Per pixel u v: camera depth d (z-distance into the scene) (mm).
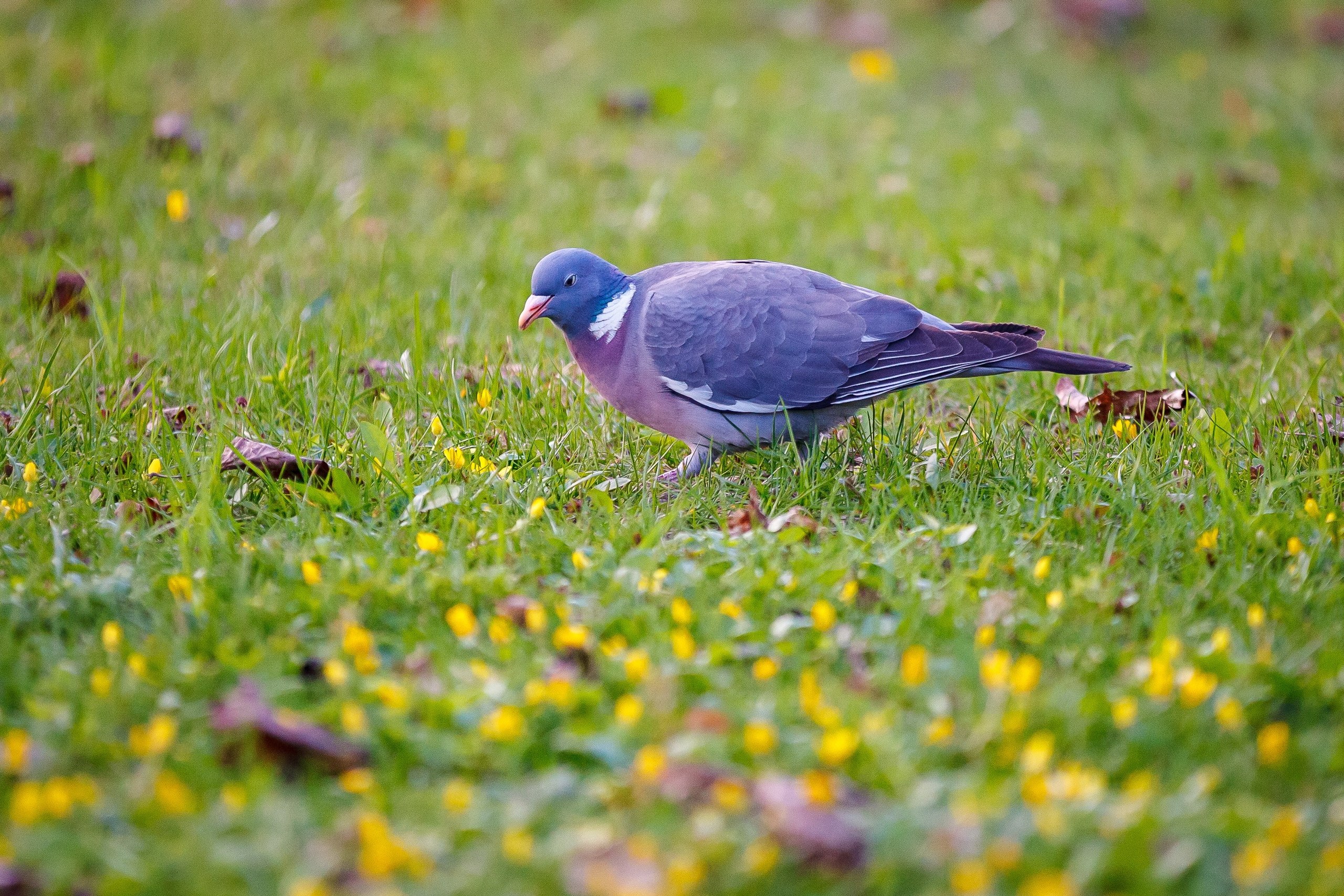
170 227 13352
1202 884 4758
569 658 6312
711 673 6090
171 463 8609
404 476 8305
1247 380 10609
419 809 5113
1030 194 15531
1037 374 10742
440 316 11453
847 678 6219
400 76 18234
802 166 16312
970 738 5555
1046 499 8344
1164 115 18812
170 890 4727
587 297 9008
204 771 5336
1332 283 12344
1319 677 6078
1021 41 22312
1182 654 6328
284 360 10430
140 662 6000
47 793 4988
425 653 6332
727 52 20922
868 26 22281
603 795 5223
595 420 9828
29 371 10172
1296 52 22500
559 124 17281
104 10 19141
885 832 4887
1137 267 13047
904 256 13312
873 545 7582
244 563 6918
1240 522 7664
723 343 8719
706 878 4766
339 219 13680
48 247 12195
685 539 7547
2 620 6531
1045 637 6527
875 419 9969
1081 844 4875
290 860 4820
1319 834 5066
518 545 7469
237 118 16141
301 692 5922
